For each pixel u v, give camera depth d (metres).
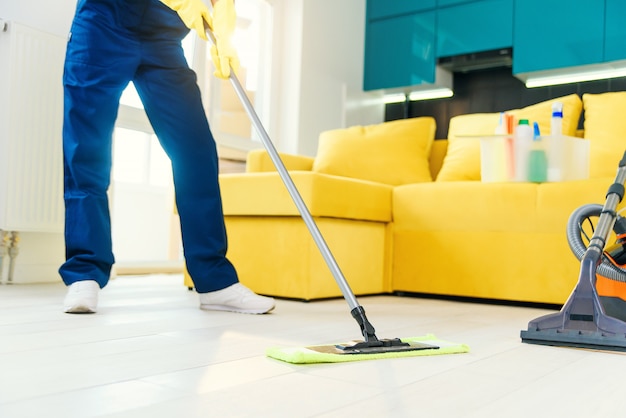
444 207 2.52
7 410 0.74
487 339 1.44
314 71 4.16
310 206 2.21
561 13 3.78
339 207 2.34
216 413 0.74
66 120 1.73
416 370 1.03
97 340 1.24
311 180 2.22
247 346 1.22
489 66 4.22
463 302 2.46
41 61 2.58
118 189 4.28
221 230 1.84
